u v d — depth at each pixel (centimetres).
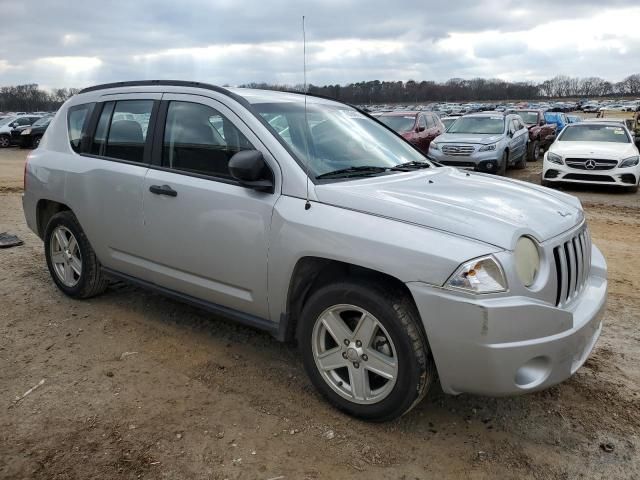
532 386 271
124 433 298
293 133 358
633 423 315
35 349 396
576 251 315
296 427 306
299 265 319
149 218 391
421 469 274
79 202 446
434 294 266
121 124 429
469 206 302
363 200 303
